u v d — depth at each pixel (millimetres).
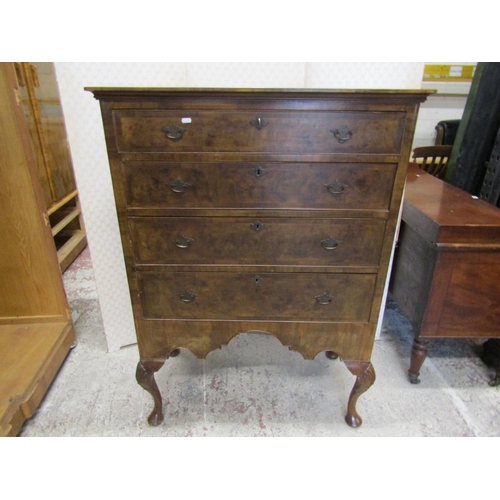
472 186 2092
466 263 1438
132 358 1830
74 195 2877
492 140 1968
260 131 1002
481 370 1760
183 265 1167
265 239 1128
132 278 1189
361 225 1106
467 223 1405
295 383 1691
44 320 1861
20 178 1576
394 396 1609
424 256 1515
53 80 2576
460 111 2893
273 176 1050
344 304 1221
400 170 1038
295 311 1237
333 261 1156
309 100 968
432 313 1533
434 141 2969
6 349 1701
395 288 1826
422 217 1527
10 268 1736
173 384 1674
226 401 1587
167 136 1006
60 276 1795
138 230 1121
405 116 984
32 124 2326
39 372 1581
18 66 2168
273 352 1893
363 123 994
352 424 1453
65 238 2969
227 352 1890
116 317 1829
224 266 1166
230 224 1108
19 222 1650
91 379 1694
